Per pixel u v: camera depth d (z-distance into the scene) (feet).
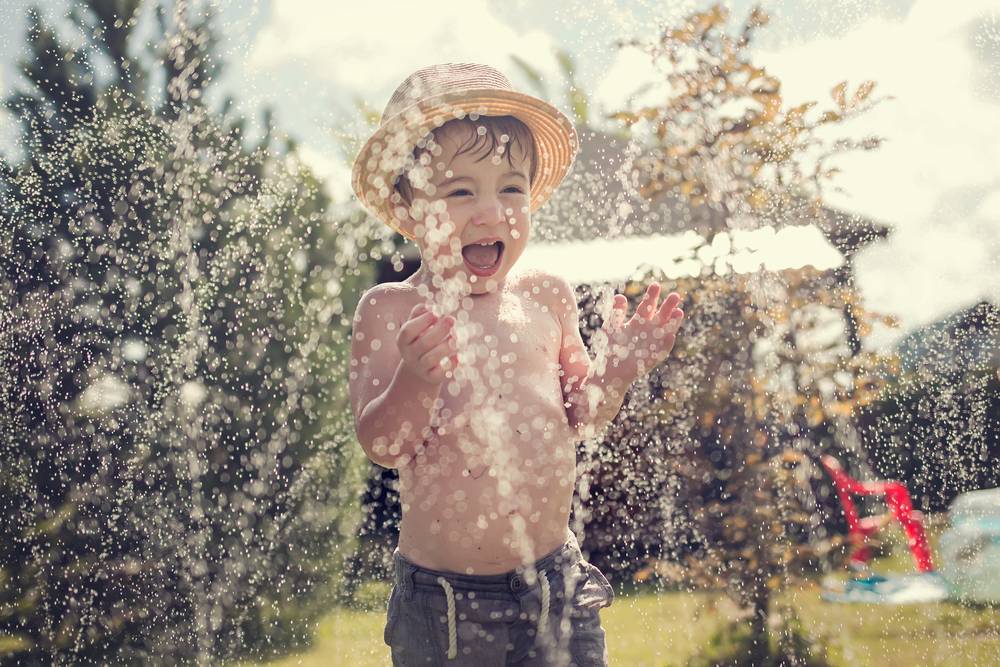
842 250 8.60
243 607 9.64
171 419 9.78
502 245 5.76
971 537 8.07
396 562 5.47
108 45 9.73
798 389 8.54
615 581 8.63
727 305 8.57
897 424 8.60
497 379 5.41
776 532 8.31
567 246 8.59
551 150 6.37
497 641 5.21
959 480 8.45
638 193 8.51
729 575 8.21
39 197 9.72
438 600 5.22
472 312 5.65
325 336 10.78
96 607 9.10
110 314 9.71
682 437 8.58
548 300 6.00
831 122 8.48
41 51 9.78
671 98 8.38
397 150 5.89
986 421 8.50
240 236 10.20
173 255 9.93
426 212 5.79
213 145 9.97
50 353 9.53
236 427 10.04
